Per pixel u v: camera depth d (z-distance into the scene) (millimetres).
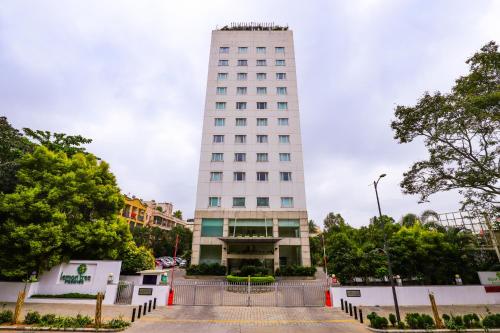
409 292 17500
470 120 15656
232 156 37531
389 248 20219
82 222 18875
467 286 17906
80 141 23547
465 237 21484
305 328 12242
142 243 46031
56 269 18234
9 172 17984
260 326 12500
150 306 15258
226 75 42000
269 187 36094
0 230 16859
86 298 16984
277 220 34562
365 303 17078
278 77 41938
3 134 18797
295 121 39406
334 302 16875
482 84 16312
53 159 19156
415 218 31031
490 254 25078
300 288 19609
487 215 17125
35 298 16797
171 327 12148
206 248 35312
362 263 18719
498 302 17688
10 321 12016
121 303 16828
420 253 19750
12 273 16594
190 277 30406
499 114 14562
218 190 35906
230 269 33500
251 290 20750
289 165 37156
